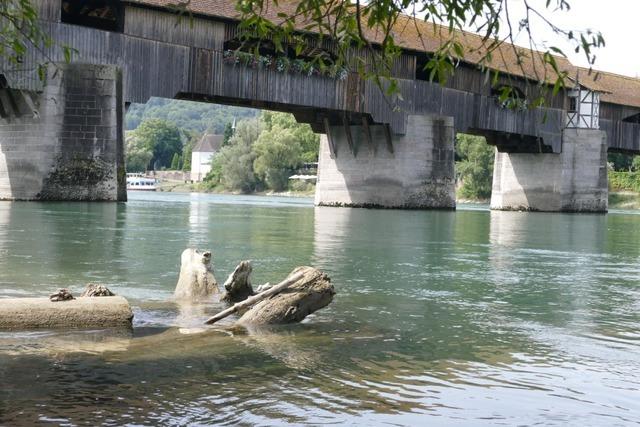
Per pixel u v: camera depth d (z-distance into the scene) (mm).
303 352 6699
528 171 57062
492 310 9391
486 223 32844
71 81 34000
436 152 47531
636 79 63469
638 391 5789
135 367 6000
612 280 12906
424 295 10547
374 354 6719
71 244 16250
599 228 31672
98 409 4957
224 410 5016
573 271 14219
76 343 6754
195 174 155750
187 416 4883
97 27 40125
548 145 54906
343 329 7816
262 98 39438
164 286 10617
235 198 73688
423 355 6746
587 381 6023
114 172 34719
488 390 5688
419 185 47344
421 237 22328
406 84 45688
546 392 5688
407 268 13914
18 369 5852
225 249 16562
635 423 5059
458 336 7660
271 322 7910
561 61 56938
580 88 56000
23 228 19922
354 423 4863
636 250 19703
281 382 5691
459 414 5121
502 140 57062
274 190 102188
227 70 38031
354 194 49188
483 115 49812
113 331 7309
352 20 5895
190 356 6426
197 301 9227
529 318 8883
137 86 35281
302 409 5086
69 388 5383
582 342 7527
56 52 33344
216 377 5773
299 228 24906
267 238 20141
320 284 8148
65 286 10391
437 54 5598
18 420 4715
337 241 19844
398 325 8164
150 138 181125
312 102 41562
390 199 47562
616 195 82750
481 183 90625
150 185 129375
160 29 35812
